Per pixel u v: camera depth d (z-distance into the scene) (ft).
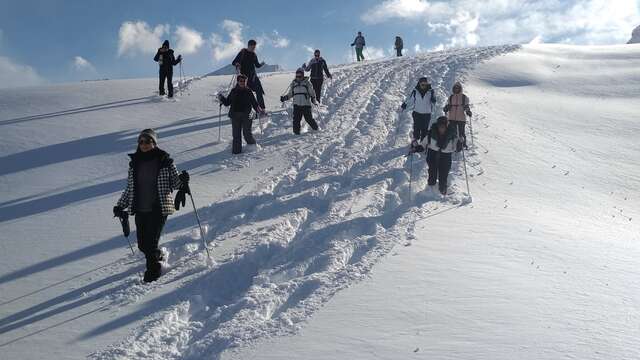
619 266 19.94
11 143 41.73
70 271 21.62
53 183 33.53
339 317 15.80
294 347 14.26
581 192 34.04
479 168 36.50
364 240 23.09
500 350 13.33
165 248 23.41
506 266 19.54
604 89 68.18
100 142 42.01
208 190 32.14
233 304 17.76
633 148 44.75
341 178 34.17
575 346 13.42
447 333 14.39
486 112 53.06
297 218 27.14
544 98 63.36
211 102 56.24
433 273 18.85
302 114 45.34
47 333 16.76
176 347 15.79
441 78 71.72
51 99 57.16
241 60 47.75
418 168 35.94
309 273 20.65
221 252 22.94
